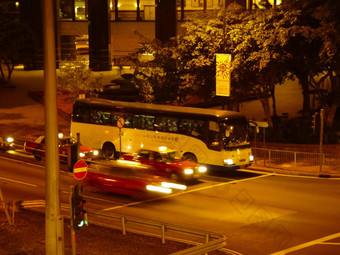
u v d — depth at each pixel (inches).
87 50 2719.0
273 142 1272.1
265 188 919.7
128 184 828.0
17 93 2041.1
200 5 2425.0
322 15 1114.7
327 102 1344.7
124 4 2610.7
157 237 619.2
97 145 1216.8
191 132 1055.0
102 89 1769.2
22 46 2183.8
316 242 632.4
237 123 1032.8
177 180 936.9
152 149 976.3
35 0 2554.1
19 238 593.9
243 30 1209.4
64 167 1044.5
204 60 1254.3
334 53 1121.4
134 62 1520.7
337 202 828.0
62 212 710.5
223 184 949.8
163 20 2345.0
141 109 1136.8
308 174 1035.3
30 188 884.0
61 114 1681.8
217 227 692.1
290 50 1217.4
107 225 651.5
